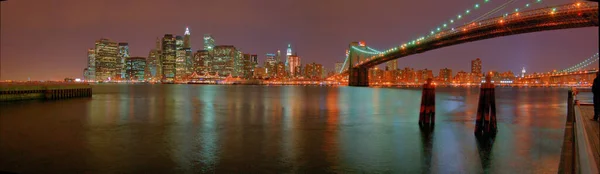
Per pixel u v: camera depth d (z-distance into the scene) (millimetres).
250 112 33125
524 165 13156
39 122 24812
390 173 12414
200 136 19188
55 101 46594
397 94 82500
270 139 18281
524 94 84375
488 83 19016
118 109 35875
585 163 4594
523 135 18844
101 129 21688
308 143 17203
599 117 12547
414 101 52312
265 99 58094
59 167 13055
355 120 26328
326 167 13117
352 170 12750
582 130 7309
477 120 19266
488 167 12945
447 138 18250
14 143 17172
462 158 14227
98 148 16109
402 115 30109
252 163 13633
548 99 56688
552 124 23000
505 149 15570
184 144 17016
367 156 14594
